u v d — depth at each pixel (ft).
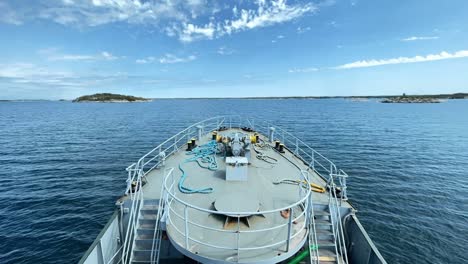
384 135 125.90
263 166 32.45
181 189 24.94
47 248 38.17
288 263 19.13
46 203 51.44
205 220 19.33
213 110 310.04
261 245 16.70
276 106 421.18
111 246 22.38
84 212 48.16
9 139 113.91
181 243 16.75
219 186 25.95
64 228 43.01
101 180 63.41
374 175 68.49
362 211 49.80
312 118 204.23
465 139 117.39
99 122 180.55
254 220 19.26
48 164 76.02
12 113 295.07
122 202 23.72
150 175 29.94
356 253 22.57
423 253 38.22
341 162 79.56
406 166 76.18
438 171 71.97
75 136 120.88
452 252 38.42
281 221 19.47
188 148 40.14
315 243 19.93
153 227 20.98
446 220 46.83
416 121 188.96
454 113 265.13
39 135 124.36
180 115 235.40
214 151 37.99
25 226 43.50
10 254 36.86
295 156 38.50
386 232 43.19
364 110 309.01
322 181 28.84
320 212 23.45
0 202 51.75
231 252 16.12
